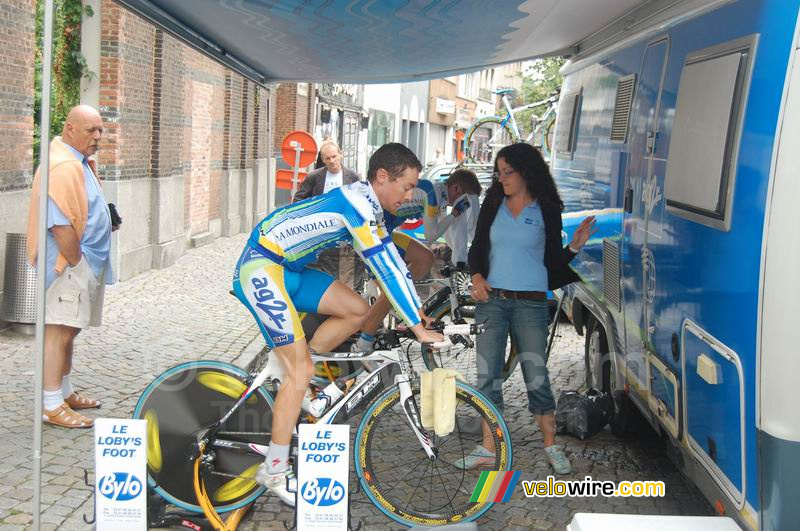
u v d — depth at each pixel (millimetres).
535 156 5340
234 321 9938
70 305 5961
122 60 12078
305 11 5305
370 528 4711
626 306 5324
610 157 5941
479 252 5430
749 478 3242
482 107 69188
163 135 13844
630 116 5438
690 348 3924
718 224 3564
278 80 9266
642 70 5270
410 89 47406
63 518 4555
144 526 4238
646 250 4805
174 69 14336
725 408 3463
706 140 3797
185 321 9781
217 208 18562
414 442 4633
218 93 18031
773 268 3078
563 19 5988
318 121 29125
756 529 3219
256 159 20500
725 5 3848
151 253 13641
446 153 60125
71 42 11867
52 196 5844
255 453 4453
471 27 6008
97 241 6113
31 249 5945
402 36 6363
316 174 10203
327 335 4457
